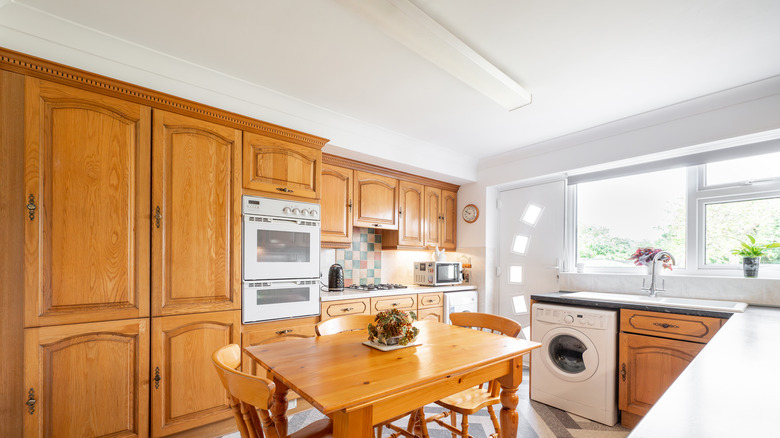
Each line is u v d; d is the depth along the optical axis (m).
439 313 3.74
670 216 3.04
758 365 1.03
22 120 1.67
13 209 1.64
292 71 2.26
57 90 1.75
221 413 2.21
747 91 2.38
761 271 2.59
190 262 2.13
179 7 1.67
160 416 2.00
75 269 1.78
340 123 2.94
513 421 1.65
